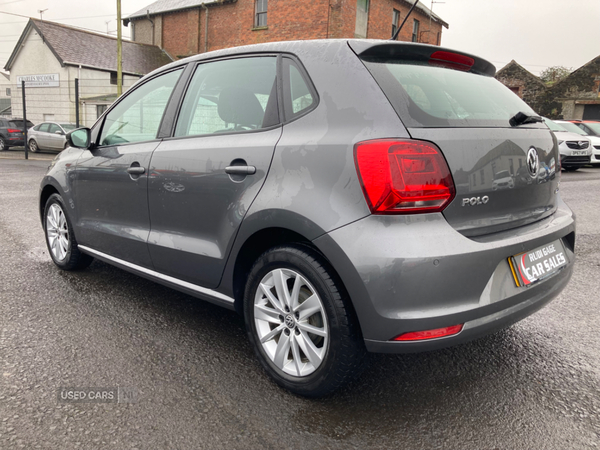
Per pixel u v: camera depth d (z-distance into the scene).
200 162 2.54
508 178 2.09
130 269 3.20
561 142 13.76
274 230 2.21
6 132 21.44
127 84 27.73
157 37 30.66
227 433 1.93
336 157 1.95
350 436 1.93
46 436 1.87
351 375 2.04
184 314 3.16
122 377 2.34
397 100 1.94
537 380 2.40
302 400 2.19
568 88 33.41
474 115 2.12
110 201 3.27
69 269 4.01
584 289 3.79
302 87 2.24
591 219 6.65
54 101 27.14
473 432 1.97
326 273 1.99
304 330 2.12
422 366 2.54
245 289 2.37
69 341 2.72
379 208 1.81
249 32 22.91
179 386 2.28
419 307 1.81
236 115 2.51
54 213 4.02
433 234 1.83
